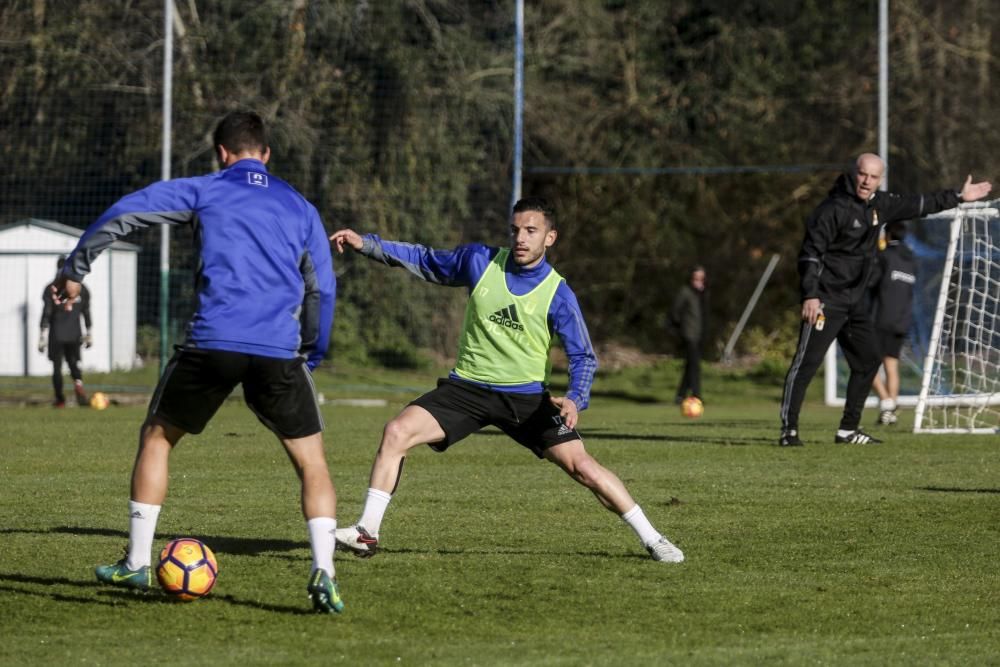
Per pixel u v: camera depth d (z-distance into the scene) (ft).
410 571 61.21
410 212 261.03
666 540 64.34
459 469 105.19
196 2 260.83
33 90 253.65
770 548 68.18
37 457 112.88
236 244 51.78
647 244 336.90
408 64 262.88
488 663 44.68
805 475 101.09
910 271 162.81
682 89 339.57
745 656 45.98
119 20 258.37
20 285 248.93
